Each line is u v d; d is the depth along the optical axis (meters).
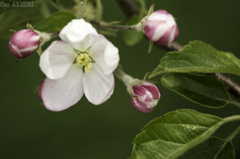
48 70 0.40
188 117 0.40
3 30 0.43
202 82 0.41
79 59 0.41
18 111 0.56
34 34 0.40
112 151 0.57
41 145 0.57
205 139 0.40
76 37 0.39
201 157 0.40
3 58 0.56
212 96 0.41
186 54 0.40
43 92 0.41
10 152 0.56
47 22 0.41
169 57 0.40
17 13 0.43
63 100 0.41
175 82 0.41
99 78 0.41
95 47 0.41
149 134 0.39
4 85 0.56
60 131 0.57
